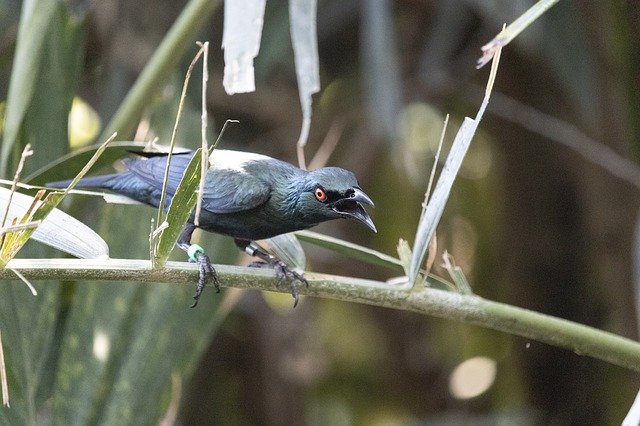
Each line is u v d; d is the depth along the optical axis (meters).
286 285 6.23
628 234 12.93
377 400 17.41
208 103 15.00
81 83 14.76
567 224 14.66
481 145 17.16
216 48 14.33
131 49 13.74
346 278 6.31
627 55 11.47
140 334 7.82
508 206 15.06
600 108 12.55
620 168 11.71
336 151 16.19
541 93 14.55
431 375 17.28
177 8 14.12
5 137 7.33
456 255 17.25
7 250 5.23
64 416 7.49
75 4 12.27
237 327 15.90
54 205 5.29
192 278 5.75
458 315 6.36
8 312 6.98
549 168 14.59
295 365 15.75
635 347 6.43
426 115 16.91
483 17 13.73
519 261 14.99
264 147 15.63
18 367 6.97
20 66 7.41
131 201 7.07
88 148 7.68
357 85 15.47
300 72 6.05
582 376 14.34
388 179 16.83
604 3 11.86
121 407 7.61
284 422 15.67
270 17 12.35
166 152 8.56
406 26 15.02
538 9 5.76
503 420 14.30
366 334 17.91
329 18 14.41
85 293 7.81
